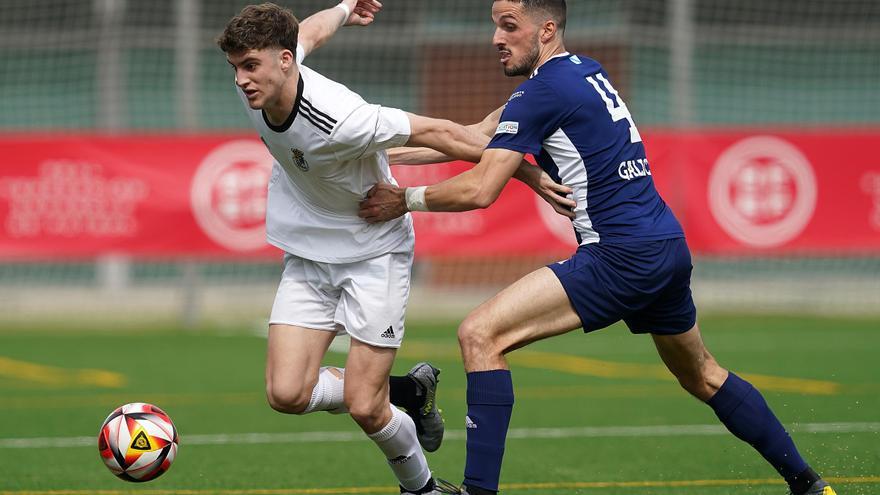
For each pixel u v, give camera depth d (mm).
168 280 63656
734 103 61969
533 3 17375
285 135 16500
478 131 18078
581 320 16969
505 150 16844
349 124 16312
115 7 53906
